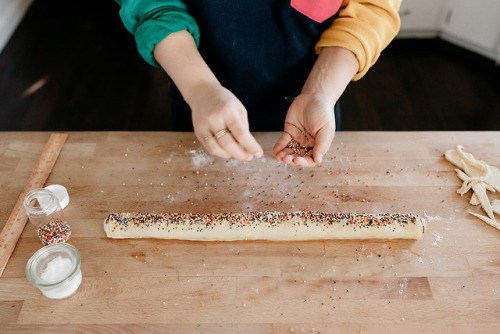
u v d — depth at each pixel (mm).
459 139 825
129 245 689
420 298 638
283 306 634
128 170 778
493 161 787
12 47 1820
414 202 738
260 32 727
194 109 652
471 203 732
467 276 656
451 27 1728
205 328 616
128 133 835
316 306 634
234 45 733
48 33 1902
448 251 682
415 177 770
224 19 701
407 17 1735
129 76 1689
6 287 646
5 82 1657
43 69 1718
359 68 733
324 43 724
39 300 635
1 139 820
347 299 639
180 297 641
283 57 764
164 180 765
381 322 619
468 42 1716
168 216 704
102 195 744
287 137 712
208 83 664
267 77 787
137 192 749
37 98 1589
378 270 666
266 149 807
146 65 1739
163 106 1565
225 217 704
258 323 620
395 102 1566
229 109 617
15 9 1928
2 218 721
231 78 791
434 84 1631
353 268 669
